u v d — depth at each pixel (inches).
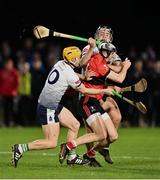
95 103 807.7
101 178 717.9
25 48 1654.8
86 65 824.3
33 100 1569.9
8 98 1563.7
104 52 825.5
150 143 1188.5
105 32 841.5
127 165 850.1
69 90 827.4
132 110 1596.9
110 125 812.0
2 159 902.4
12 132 1417.3
